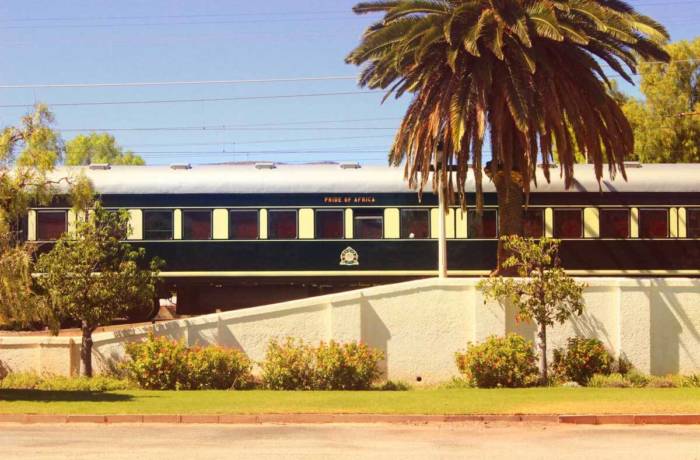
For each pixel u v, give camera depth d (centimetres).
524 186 2173
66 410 1481
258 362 1991
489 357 1888
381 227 2628
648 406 1500
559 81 2180
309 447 1187
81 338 2052
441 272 2395
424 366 2016
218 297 2695
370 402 1580
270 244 2627
